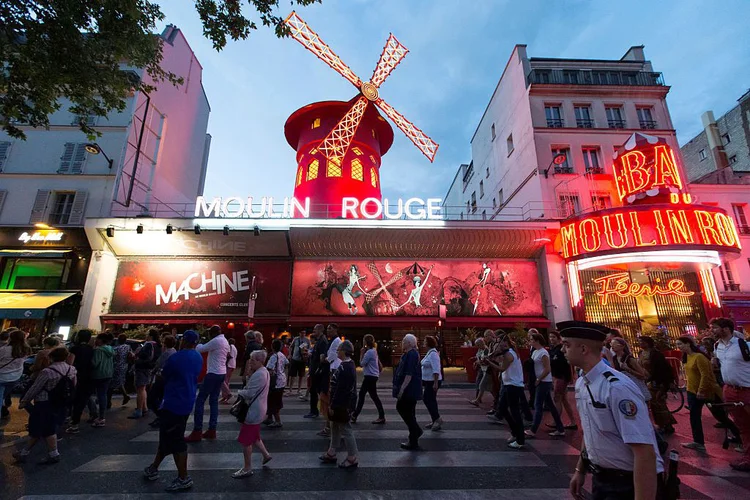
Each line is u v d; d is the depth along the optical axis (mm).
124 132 16422
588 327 2154
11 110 7188
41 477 4109
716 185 17609
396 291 15891
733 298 16141
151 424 6246
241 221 15195
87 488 3830
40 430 4500
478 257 16391
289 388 9492
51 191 15562
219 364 5793
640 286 14977
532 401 7305
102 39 7328
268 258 16078
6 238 14992
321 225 15312
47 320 14422
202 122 23234
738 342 4785
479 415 7246
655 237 13898
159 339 8047
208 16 7406
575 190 16984
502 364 5469
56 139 16172
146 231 15047
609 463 1946
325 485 3932
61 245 15023
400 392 5172
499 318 15664
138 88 8367
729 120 23922
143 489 3816
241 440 4184
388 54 21047
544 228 15742
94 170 15828
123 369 7922
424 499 3629
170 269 15672
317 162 18469
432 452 4988
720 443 5645
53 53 6965
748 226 17312
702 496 3793
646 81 19125
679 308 15859
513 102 20250
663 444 2184
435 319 15328
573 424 6168
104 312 14945
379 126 20797
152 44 7875
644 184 14938
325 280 15852
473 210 27500
